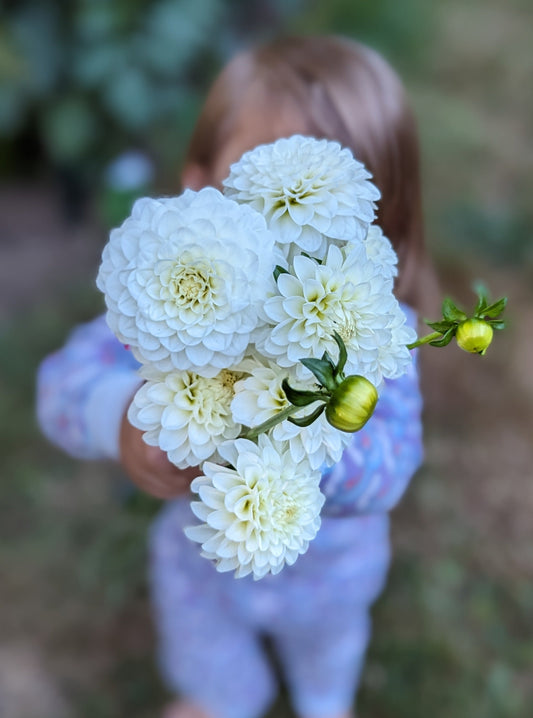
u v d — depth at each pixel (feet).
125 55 5.21
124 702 3.04
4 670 3.11
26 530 3.51
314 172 1.20
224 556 1.11
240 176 1.24
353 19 7.94
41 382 2.34
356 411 1.02
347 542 2.30
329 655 2.66
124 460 1.69
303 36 2.35
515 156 6.54
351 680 2.81
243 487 1.10
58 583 3.36
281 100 2.05
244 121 2.08
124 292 1.10
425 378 3.11
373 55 2.24
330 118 2.02
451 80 7.83
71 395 2.17
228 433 1.14
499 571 3.41
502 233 5.28
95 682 3.10
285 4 6.09
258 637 2.77
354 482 1.71
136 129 5.34
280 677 3.05
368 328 1.10
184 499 2.34
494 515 3.62
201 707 2.81
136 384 1.97
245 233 1.09
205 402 1.13
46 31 5.21
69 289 4.72
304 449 1.13
